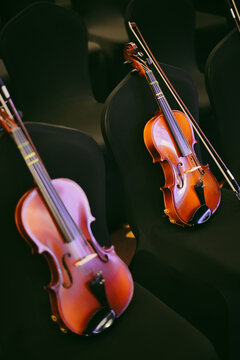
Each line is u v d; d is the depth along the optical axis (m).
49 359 1.22
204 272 1.48
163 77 1.66
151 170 1.62
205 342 1.23
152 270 1.58
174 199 1.56
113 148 1.53
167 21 2.46
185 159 1.60
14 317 1.30
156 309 1.32
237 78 1.90
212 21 3.13
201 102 2.29
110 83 2.95
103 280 1.27
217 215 1.63
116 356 1.21
